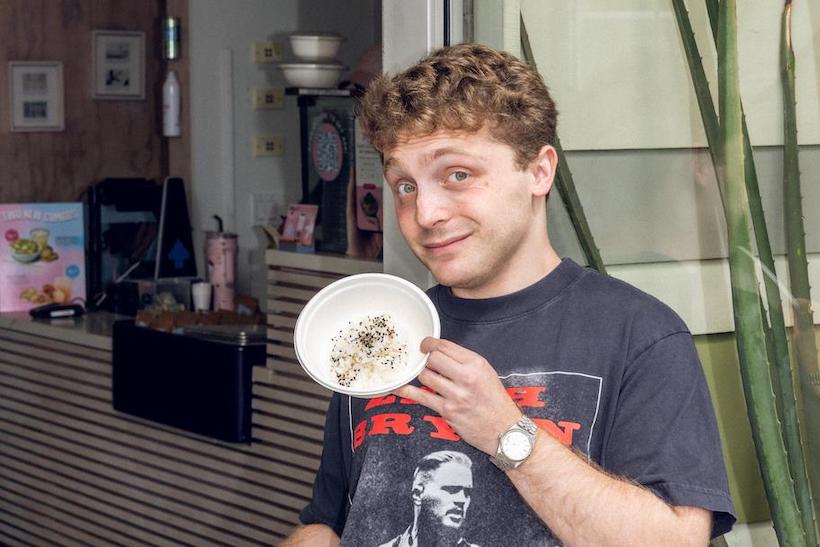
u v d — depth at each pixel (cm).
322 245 332
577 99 188
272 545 335
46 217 443
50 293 444
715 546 188
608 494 127
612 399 136
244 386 335
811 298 193
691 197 193
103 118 470
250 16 462
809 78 193
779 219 193
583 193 190
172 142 455
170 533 367
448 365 131
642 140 192
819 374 192
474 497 138
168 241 437
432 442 142
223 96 457
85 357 393
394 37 192
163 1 474
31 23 453
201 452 355
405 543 140
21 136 455
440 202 136
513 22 186
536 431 129
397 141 136
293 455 325
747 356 192
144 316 371
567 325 141
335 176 326
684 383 134
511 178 137
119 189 448
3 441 432
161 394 357
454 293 149
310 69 380
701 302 193
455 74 134
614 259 193
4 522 433
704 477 130
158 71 479
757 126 192
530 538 136
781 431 192
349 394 133
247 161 464
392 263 200
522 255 143
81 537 400
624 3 190
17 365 423
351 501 149
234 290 427
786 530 191
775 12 191
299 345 140
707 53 191
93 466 392
